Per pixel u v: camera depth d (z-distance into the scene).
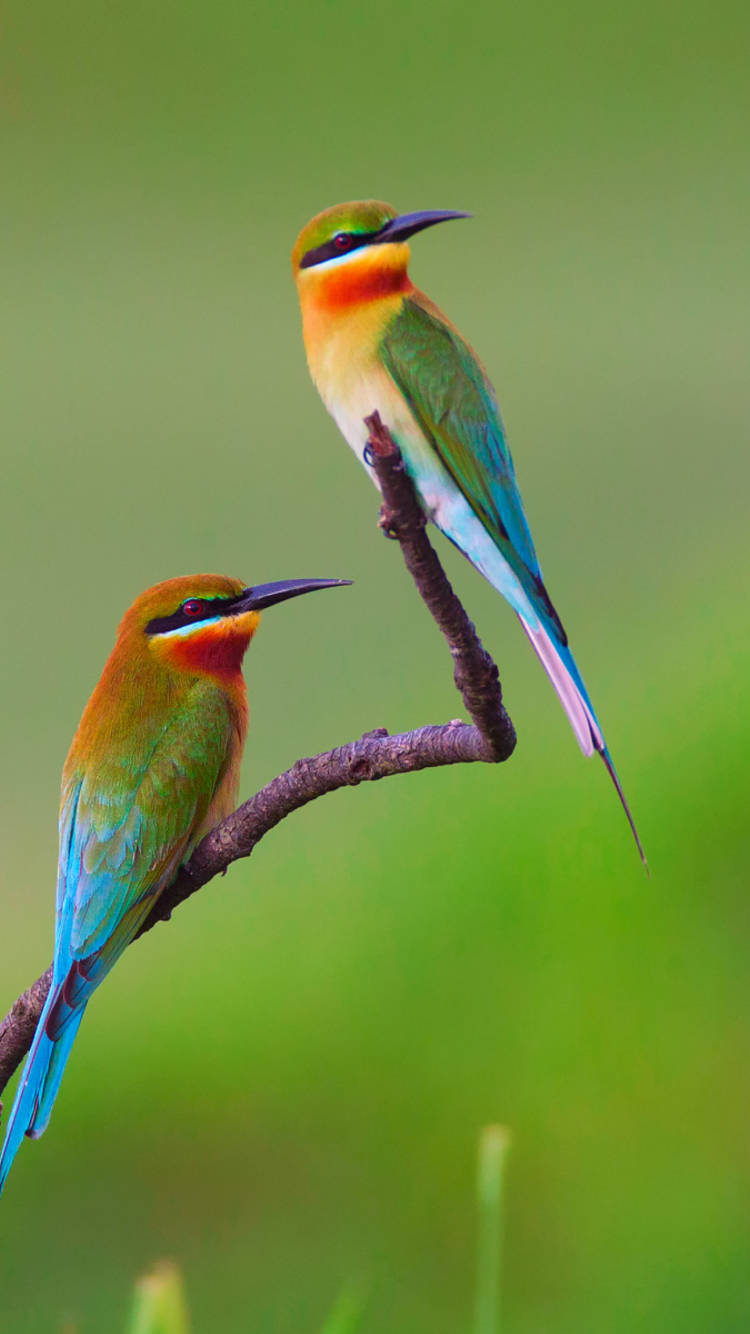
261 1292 10.73
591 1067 11.47
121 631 7.81
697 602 15.45
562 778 13.10
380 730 5.99
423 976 12.28
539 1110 11.41
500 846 12.68
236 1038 12.41
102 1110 12.14
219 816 7.64
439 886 12.70
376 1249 11.00
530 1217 10.91
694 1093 11.23
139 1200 11.55
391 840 13.46
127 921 7.17
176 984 13.11
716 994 11.56
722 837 12.12
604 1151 11.11
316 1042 12.23
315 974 12.71
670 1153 11.01
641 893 12.02
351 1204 11.23
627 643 16.44
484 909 12.39
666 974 11.70
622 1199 10.82
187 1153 11.81
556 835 12.52
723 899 11.94
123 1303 10.84
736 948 11.69
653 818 12.34
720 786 12.30
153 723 7.50
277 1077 12.11
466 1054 11.79
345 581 7.90
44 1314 10.73
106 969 7.02
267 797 6.26
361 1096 11.88
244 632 7.82
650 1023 11.52
